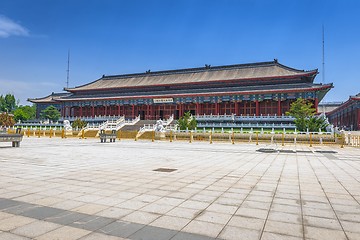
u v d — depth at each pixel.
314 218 7.06
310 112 62.19
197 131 55.72
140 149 29.08
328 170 15.34
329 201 8.71
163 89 96.75
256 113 80.06
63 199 8.52
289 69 84.06
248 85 84.19
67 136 64.25
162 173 13.59
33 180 11.45
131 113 99.75
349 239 5.77
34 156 20.31
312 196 9.33
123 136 60.53
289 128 64.06
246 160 19.95
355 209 7.89
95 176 12.53
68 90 110.00
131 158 20.23
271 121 72.62
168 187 10.43
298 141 47.53
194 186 10.68
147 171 14.12
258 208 7.86
